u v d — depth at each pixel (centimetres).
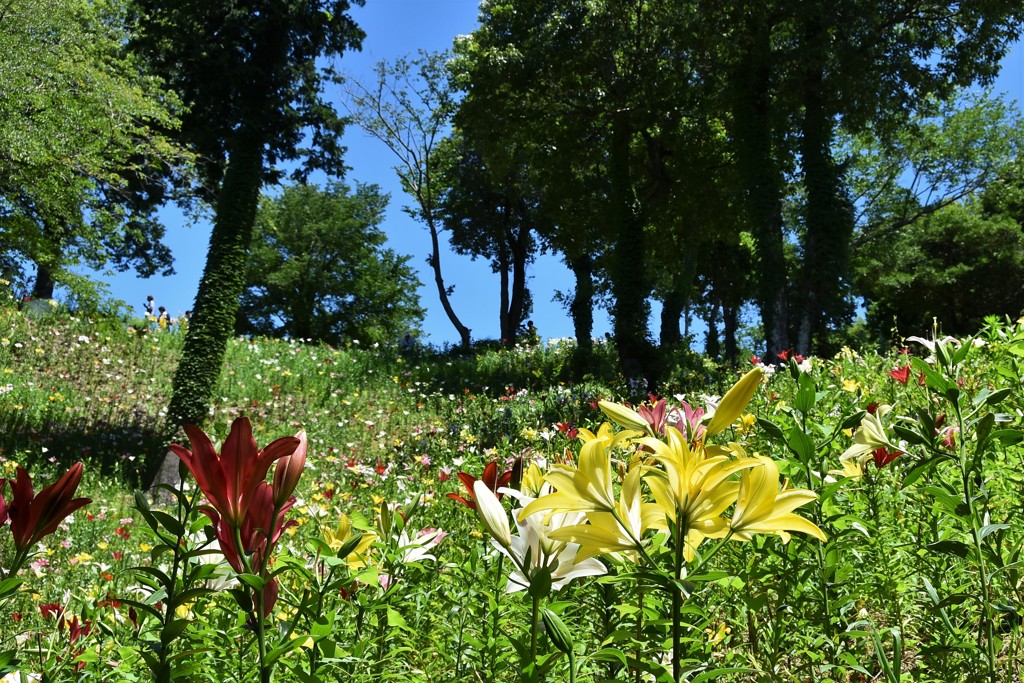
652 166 2178
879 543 139
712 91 1953
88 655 121
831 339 1798
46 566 395
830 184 1809
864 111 1880
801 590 123
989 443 119
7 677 109
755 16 1853
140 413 1250
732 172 2203
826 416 187
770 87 1902
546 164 2295
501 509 87
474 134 2219
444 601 147
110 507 754
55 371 1382
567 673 100
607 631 112
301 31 1446
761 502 71
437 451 689
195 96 1623
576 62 1959
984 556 110
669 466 73
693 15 1786
